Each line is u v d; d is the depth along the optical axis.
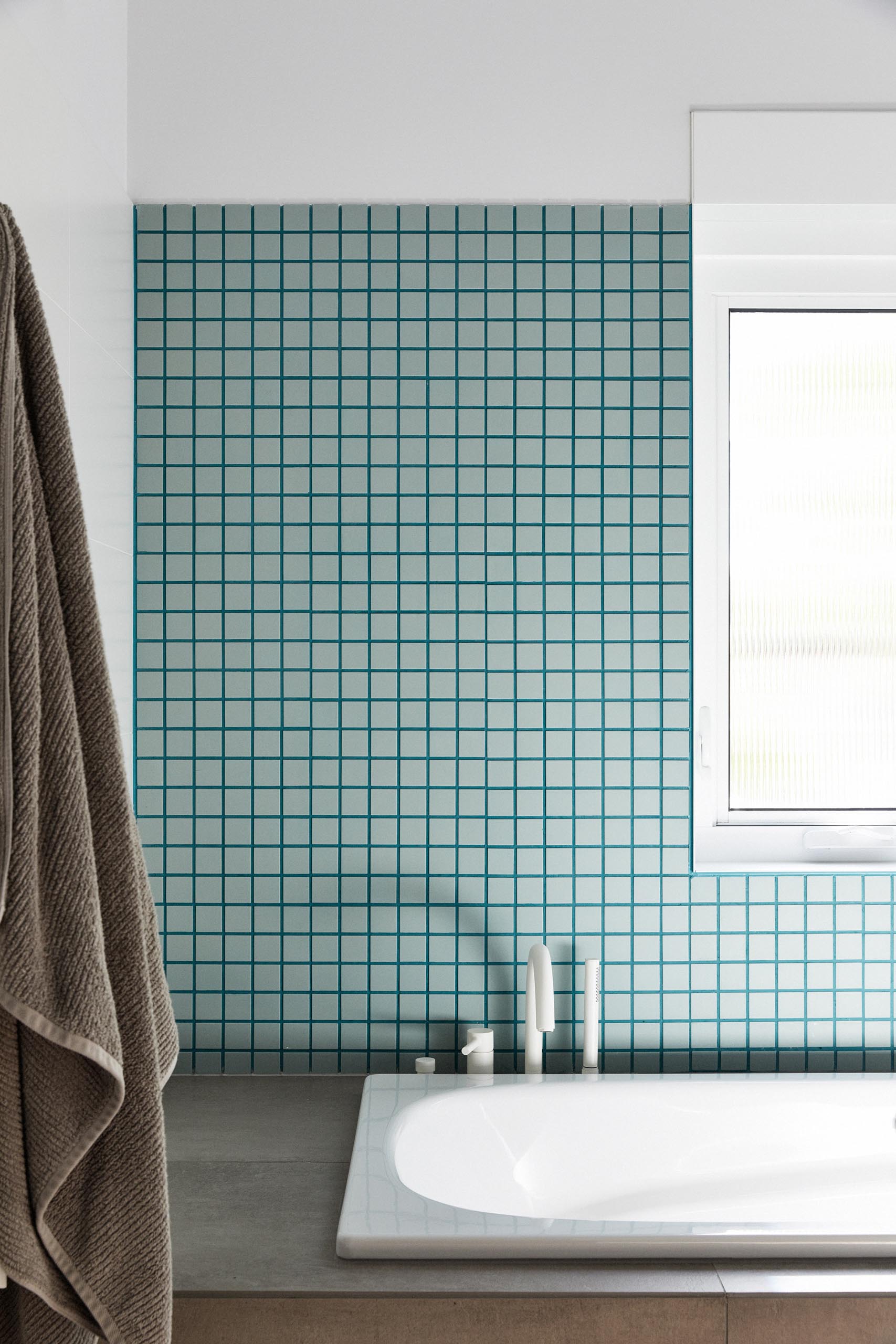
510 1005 1.84
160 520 1.83
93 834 0.99
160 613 1.83
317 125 1.84
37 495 0.96
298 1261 1.23
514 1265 1.22
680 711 1.85
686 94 1.85
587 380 1.85
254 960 1.84
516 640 1.85
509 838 1.85
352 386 1.84
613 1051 1.85
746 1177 1.71
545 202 1.85
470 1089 1.69
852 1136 1.73
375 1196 1.34
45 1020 0.87
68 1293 0.96
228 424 1.84
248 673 1.84
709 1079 1.76
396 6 1.84
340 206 1.84
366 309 1.84
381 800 1.84
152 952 1.12
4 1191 0.91
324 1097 1.74
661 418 1.85
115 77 1.76
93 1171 0.97
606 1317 1.17
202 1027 1.84
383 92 1.84
